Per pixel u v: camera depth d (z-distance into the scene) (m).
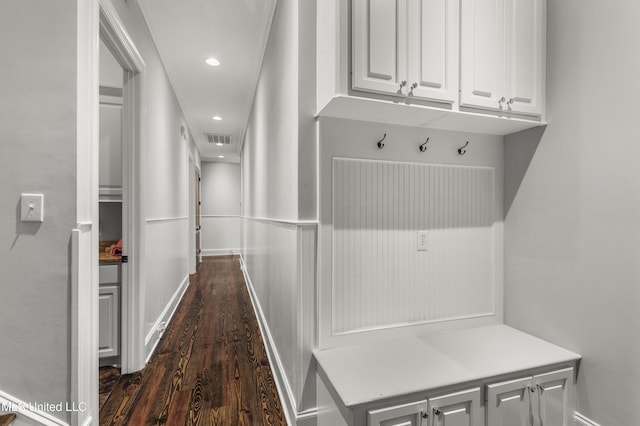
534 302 1.65
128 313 2.12
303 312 1.49
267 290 2.59
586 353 1.39
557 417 1.39
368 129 1.58
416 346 1.54
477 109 1.42
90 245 1.38
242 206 6.16
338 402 1.20
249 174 4.45
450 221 1.75
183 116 4.34
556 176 1.52
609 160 1.29
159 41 2.67
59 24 1.26
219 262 6.74
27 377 1.25
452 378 1.23
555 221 1.53
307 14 1.54
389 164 1.62
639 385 1.20
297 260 1.50
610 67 1.28
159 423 1.62
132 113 2.12
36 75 1.25
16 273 1.24
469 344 1.56
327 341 1.52
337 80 1.20
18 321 1.24
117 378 2.06
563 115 1.47
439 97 1.32
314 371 1.50
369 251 1.59
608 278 1.30
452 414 1.22
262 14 2.35
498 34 1.43
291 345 1.64
